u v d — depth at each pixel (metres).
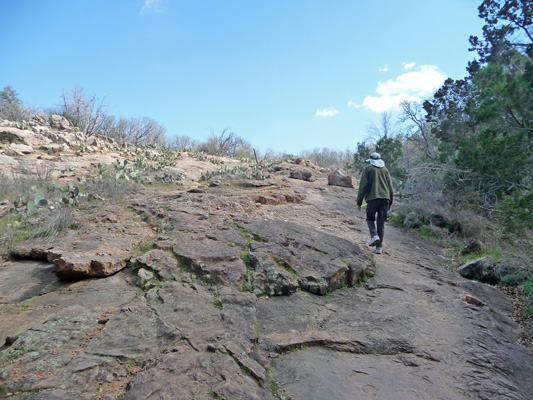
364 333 3.73
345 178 15.03
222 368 2.75
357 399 2.77
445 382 3.10
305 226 7.21
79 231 5.60
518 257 6.23
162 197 8.21
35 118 18.38
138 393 2.42
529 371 3.44
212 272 4.41
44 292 4.06
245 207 8.09
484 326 4.19
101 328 3.26
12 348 2.81
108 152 15.34
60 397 2.33
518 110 10.63
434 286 5.26
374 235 5.85
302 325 3.83
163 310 3.60
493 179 10.27
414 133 20.52
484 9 17.42
